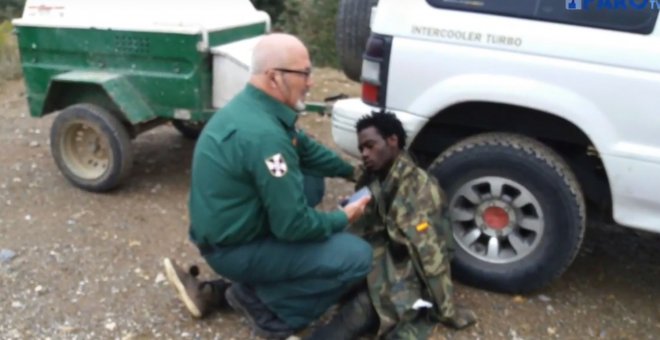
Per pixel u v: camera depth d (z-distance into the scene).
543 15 3.23
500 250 3.56
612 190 3.28
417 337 3.19
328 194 4.84
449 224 3.46
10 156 5.49
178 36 4.34
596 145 3.22
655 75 3.07
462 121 3.63
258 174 2.81
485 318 3.41
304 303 3.16
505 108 3.51
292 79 2.86
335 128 3.72
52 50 4.69
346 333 3.18
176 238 4.18
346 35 4.14
